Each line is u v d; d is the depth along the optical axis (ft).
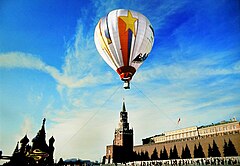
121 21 97.91
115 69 103.19
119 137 419.33
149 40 101.76
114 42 97.55
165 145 334.03
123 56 98.48
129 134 416.46
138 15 101.50
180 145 310.45
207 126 375.04
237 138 247.91
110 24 98.84
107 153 394.93
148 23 102.63
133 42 97.71
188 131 397.60
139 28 98.84
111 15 101.30
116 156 381.19
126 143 406.41
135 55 99.35
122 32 96.94
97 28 103.50
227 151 250.57
